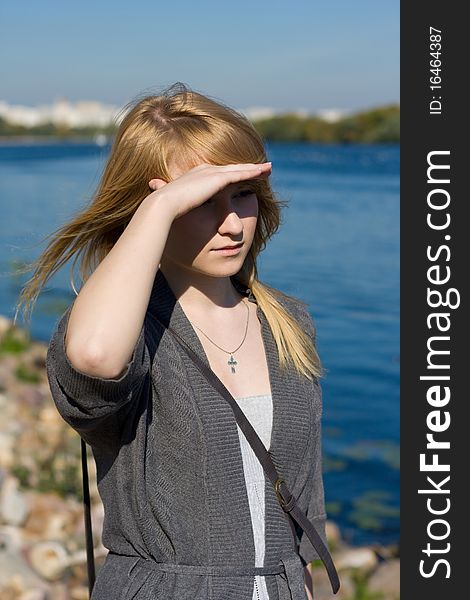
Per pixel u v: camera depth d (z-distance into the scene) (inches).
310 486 95.7
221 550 84.4
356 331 697.6
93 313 73.1
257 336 94.2
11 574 203.0
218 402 85.6
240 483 85.4
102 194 88.0
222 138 85.4
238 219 85.4
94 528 243.6
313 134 6732.3
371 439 424.5
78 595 206.7
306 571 98.8
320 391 97.2
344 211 1649.9
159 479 84.0
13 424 330.6
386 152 5541.3
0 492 243.1
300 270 971.3
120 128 88.0
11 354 503.8
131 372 75.2
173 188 79.5
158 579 83.8
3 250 774.5
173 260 88.0
